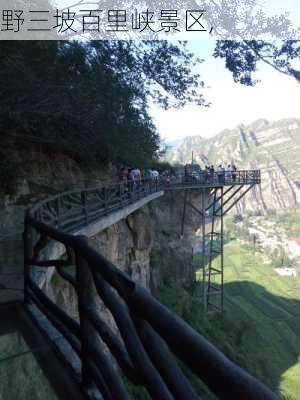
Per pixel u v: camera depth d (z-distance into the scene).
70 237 2.58
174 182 23.27
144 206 19.27
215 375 0.94
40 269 5.09
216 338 19.78
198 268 43.03
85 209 8.97
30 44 8.72
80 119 11.25
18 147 11.79
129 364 1.77
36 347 3.04
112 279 1.68
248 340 23.52
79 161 15.59
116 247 15.04
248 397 0.83
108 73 10.82
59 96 9.63
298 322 37.22
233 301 42.56
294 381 19.52
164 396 1.39
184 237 26.97
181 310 20.16
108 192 11.11
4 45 7.73
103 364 2.20
